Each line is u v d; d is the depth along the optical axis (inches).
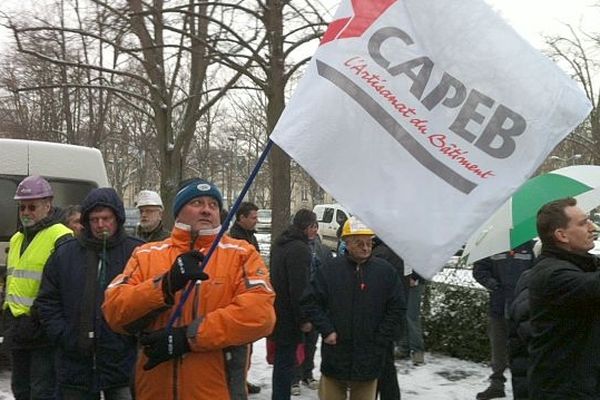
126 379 157.9
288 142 107.6
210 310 112.8
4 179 294.0
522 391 145.3
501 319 257.4
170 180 491.2
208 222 117.7
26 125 934.4
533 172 104.9
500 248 223.3
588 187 218.8
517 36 110.6
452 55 110.0
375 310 185.5
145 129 1219.9
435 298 333.4
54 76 632.4
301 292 220.2
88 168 318.7
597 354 124.0
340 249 299.6
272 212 419.2
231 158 1718.8
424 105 109.1
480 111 108.0
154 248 118.7
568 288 122.0
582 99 107.8
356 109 109.0
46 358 191.5
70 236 182.9
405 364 311.4
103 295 157.9
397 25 112.1
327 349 187.6
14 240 205.9
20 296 193.0
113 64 587.8
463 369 302.2
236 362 184.7
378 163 108.0
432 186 106.3
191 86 506.0
